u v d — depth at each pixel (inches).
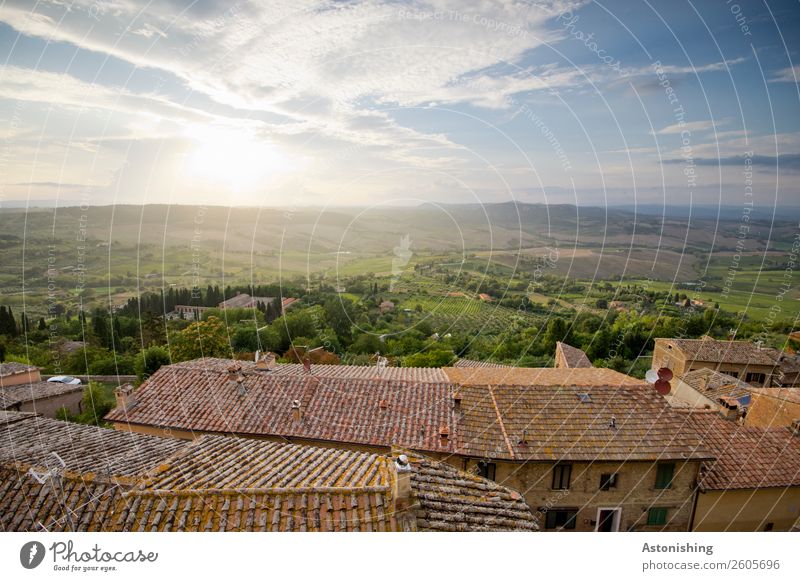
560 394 755.4
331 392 772.0
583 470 648.4
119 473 384.5
